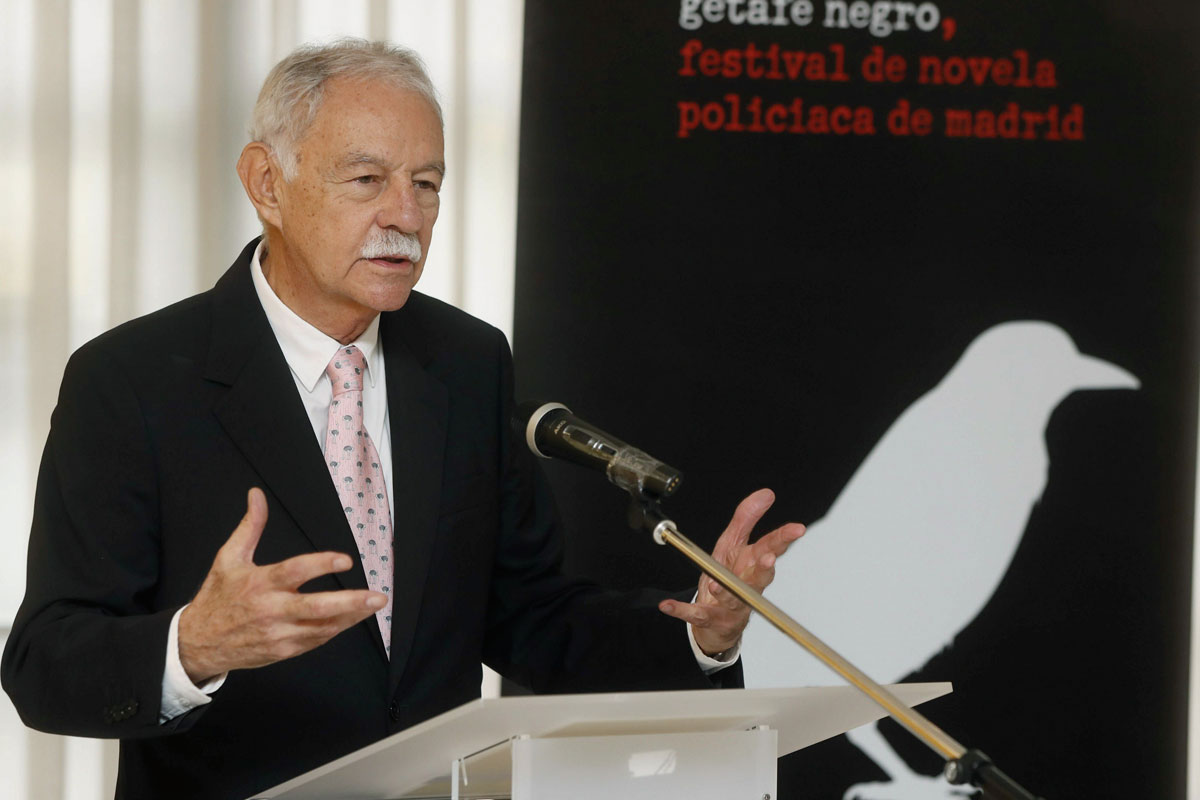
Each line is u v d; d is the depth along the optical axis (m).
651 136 7.70
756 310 7.69
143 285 7.77
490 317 7.94
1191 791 7.79
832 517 7.64
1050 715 7.64
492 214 7.97
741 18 7.76
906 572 7.66
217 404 4.38
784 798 7.61
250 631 3.15
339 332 4.57
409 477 4.55
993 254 7.76
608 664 4.66
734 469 7.62
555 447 3.94
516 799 3.07
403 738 2.90
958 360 7.72
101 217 7.77
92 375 4.36
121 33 7.77
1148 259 7.77
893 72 7.80
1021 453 7.71
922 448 7.69
